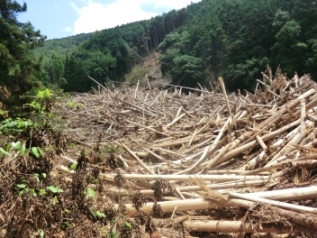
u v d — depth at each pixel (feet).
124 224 8.31
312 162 12.73
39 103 10.61
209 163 14.82
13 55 37.22
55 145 8.63
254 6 122.31
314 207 10.39
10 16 39.99
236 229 9.88
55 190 7.52
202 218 10.87
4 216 6.73
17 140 8.19
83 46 201.77
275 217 9.39
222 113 24.04
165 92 36.40
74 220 7.64
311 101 18.16
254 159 14.78
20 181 7.25
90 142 21.18
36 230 6.82
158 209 10.04
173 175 12.78
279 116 17.57
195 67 111.96
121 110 29.19
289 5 106.22
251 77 100.63
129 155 16.46
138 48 205.98
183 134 21.21
